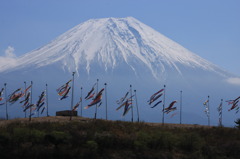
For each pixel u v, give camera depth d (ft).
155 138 208.54
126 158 185.16
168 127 259.39
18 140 188.03
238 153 206.90
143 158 187.93
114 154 187.62
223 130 251.39
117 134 216.33
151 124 277.64
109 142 197.16
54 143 189.37
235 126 292.40
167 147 205.46
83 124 236.43
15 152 173.88
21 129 195.93
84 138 198.08
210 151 205.36
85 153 180.34
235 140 226.17
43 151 176.24
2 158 169.37
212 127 272.72
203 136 234.38
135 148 197.57
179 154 199.93
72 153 178.29
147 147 200.95
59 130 215.51
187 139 211.00
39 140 190.29
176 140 209.97
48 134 192.24
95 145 188.24
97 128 226.99
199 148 207.41
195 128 257.75
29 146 181.88
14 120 265.95
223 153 206.28
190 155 197.88
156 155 191.83
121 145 198.18
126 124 249.96
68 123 238.89
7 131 204.95
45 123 236.43
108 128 230.68
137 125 252.42
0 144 179.22
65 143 190.39
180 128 255.50
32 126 225.35
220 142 221.05
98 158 180.75
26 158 171.73
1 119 291.79
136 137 209.87
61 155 176.24
